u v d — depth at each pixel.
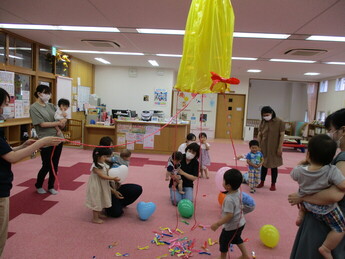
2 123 4.70
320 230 1.35
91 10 3.73
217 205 3.25
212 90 1.50
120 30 4.70
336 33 4.14
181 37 4.90
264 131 3.90
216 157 6.33
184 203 2.82
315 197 1.31
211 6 1.50
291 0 3.02
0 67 4.91
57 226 2.53
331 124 1.45
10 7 3.73
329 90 9.49
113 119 6.84
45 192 3.36
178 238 2.39
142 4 3.41
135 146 6.32
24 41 5.70
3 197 1.60
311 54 5.63
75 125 7.53
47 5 3.61
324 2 3.02
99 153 2.54
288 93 11.84
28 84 5.90
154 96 9.49
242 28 4.16
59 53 6.93
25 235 2.33
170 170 3.12
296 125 10.45
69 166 4.70
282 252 2.25
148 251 2.17
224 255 1.98
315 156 1.31
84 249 2.15
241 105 10.23
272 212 3.13
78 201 3.15
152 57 7.25
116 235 2.41
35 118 3.12
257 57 6.36
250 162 3.74
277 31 4.20
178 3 3.31
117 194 2.77
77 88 8.20
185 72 1.57
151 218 2.79
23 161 4.91
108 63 8.94
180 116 10.09
